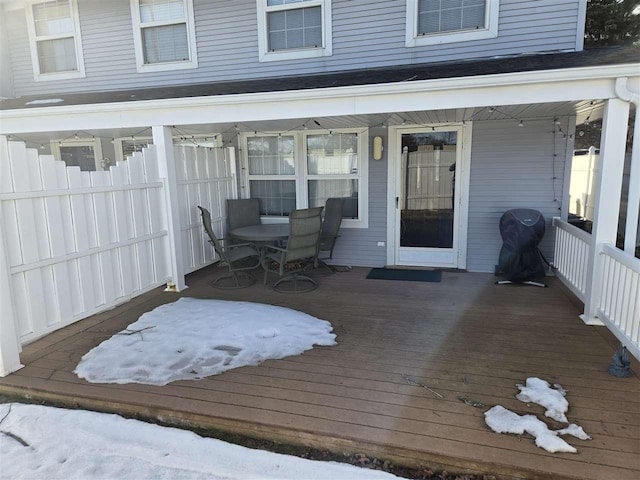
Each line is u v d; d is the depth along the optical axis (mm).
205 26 5895
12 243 3051
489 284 4953
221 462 2158
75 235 3623
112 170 4039
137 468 2119
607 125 3393
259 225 6121
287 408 2439
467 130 5273
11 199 3029
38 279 3277
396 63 5262
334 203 5551
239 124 5223
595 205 3600
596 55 4094
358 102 3979
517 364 2938
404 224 5789
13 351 2980
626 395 2510
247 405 2482
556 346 3227
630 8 10328
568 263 4605
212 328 3688
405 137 5570
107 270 4000
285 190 6328
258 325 3736
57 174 3432
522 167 5172
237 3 5707
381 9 5199
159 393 2641
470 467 1999
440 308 4152
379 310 4117
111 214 4039
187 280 5379
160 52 6188
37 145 7531
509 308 4113
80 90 6598
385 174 5711
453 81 3594
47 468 2121
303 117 4168
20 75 6809
